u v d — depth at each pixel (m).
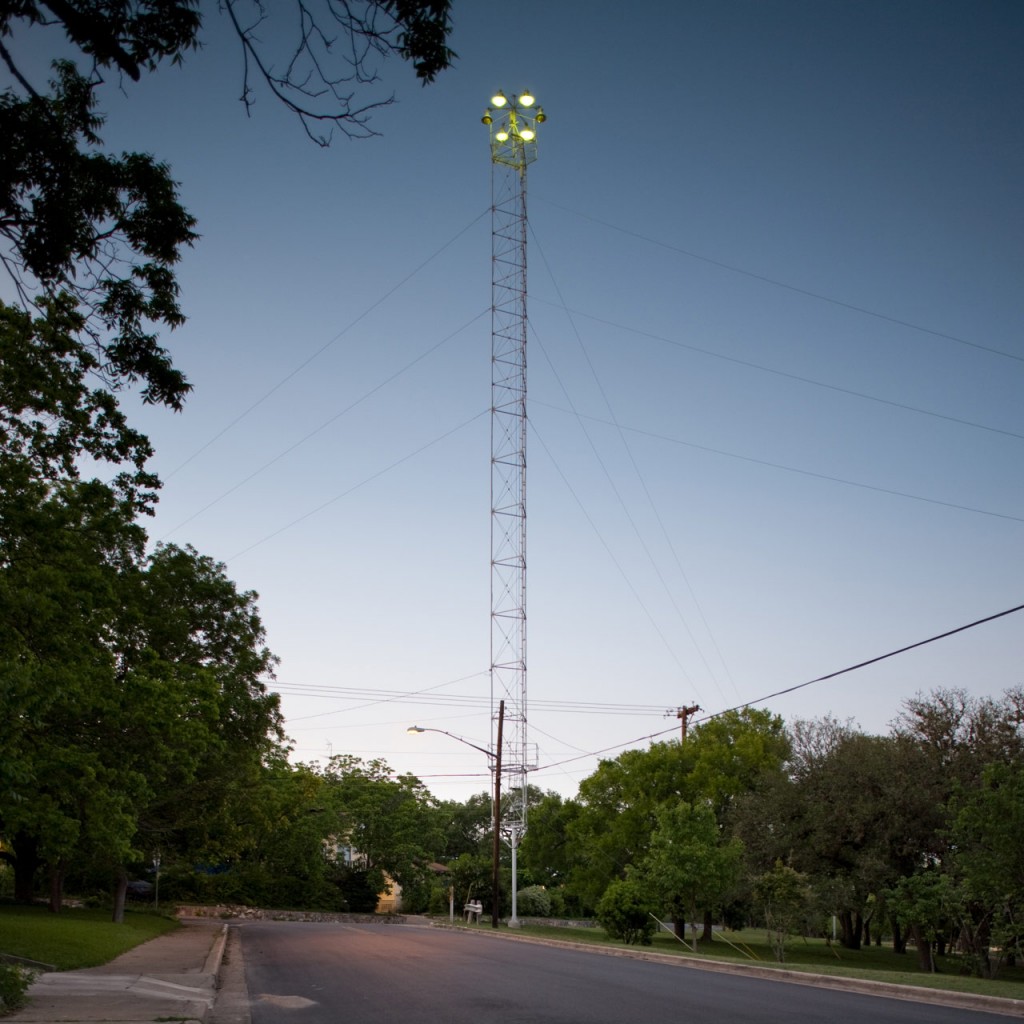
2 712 13.30
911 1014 13.16
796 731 36.00
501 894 64.12
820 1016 12.84
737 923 62.22
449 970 19.80
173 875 62.66
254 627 36.62
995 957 31.94
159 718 25.80
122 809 27.08
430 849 85.19
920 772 30.72
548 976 18.59
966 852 23.75
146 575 32.59
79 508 19.94
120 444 18.22
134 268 12.65
